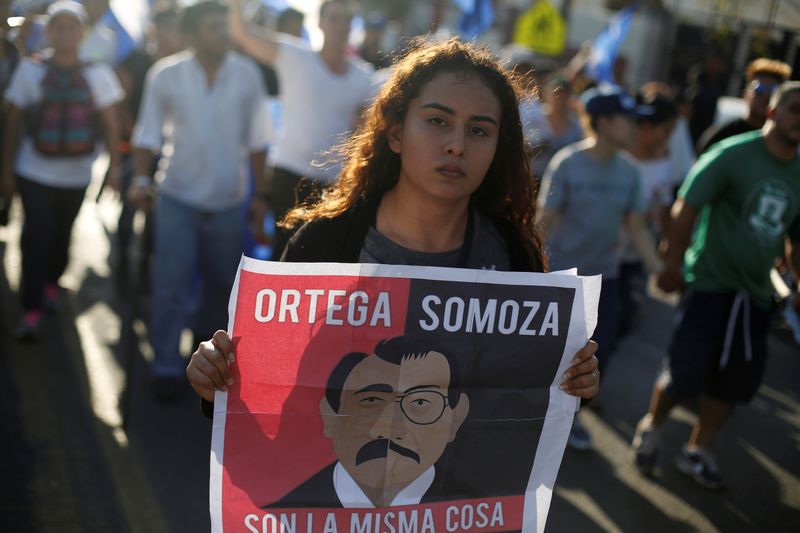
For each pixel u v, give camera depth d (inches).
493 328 72.6
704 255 167.5
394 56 89.5
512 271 74.5
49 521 143.5
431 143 71.7
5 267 284.4
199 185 196.4
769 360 263.4
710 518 162.6
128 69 293.1
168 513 149.6
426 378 71.9
